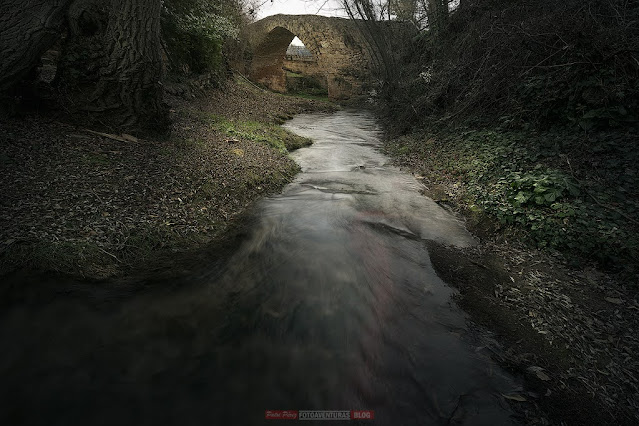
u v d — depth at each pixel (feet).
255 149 27.25
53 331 9.00
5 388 7.43
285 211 18.98
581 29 20.62
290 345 9.52
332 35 84.28
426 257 14.93
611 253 13.14
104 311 9.95
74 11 18.75
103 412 7.21
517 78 25.61
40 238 11.18
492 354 9.68
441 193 21.66
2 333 8.66
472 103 29.50
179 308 10.58
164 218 14.93
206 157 22.08
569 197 15.90
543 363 9.47
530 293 12.42
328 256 14.42
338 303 11.44
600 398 8.52
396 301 11.84
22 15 16.81
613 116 18.78
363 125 53.62
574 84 20.85
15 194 12.85
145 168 17.99
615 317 11.14
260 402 7.84
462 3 38.58
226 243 14.93
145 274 11.92
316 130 46.93
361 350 9.52
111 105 20.62
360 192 22.53
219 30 42.34
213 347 9.23
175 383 8.07
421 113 37.27
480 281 13.20
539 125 22.49
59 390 7.54
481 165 21.79
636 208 14.35
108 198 14.65
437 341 10.05
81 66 19.62
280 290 11.96
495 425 7.53
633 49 18.35
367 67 83.10
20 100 18.86
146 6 19.71
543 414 7.91
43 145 16.84
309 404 7.89
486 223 17.37
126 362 8.46
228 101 46.14
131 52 19.90
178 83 39.60
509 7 29.94
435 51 42.73
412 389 8.39
